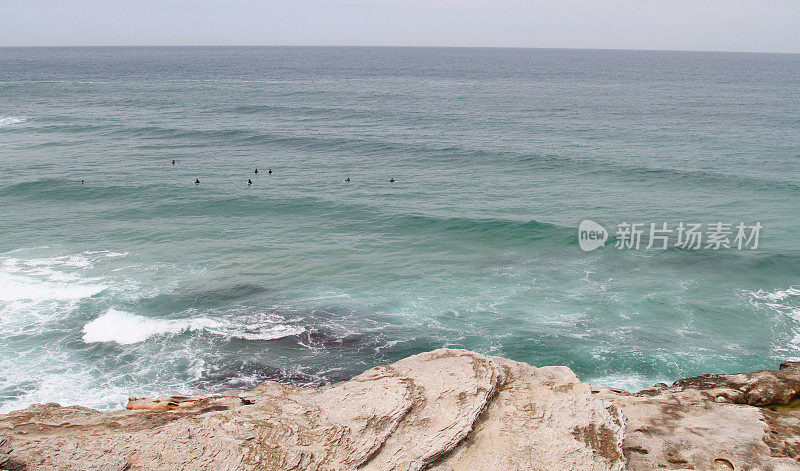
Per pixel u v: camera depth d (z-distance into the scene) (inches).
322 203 1557.6
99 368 812.6
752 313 967.0
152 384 781.3
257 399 528.7
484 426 485.7
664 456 520.4
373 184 1770.4
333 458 428.5
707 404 621.3
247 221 1429.6
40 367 807.7
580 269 1140.5
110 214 1460.4
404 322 950.4
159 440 422.0
